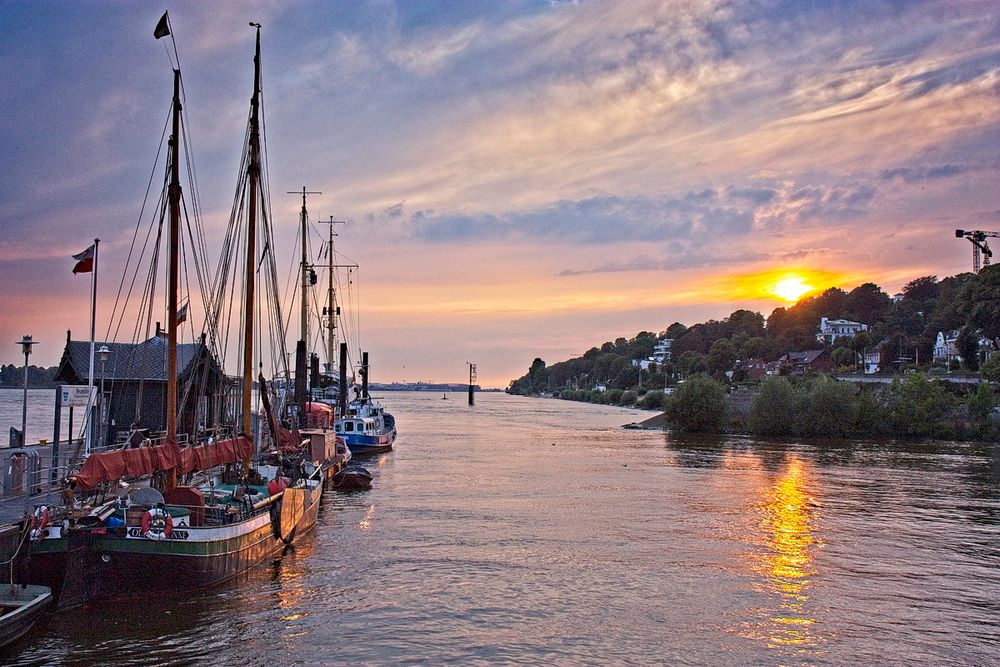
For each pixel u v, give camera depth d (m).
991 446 105.31
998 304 154.62
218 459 38.16
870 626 30.11
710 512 52.66
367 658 26.12
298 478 48.69
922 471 76.38
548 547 41.75
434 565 37.72
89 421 47.03
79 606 27.91
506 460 86.94
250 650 26.44
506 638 28.20
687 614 31.14
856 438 118.25
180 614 29.50
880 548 42.25
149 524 29.27
